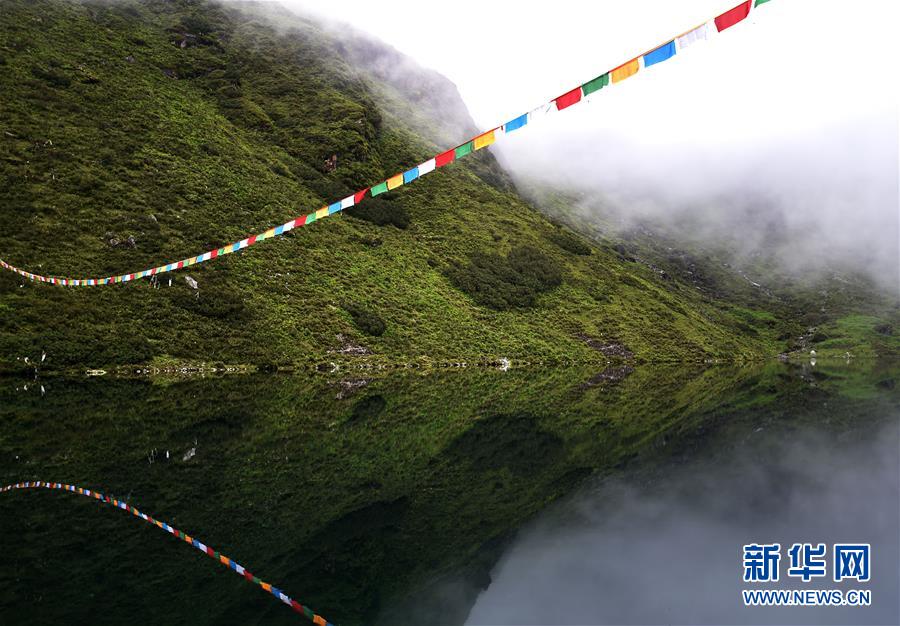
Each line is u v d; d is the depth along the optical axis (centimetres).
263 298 4612
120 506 1008
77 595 661
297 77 9238
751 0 600
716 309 12531
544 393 3484
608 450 1712
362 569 785
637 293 8681
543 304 7112
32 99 5294
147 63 7544
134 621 601
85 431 1711
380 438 1830
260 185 6134
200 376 3434
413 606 670
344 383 3559
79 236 4112
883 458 1560
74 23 7381
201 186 5466
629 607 688
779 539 919
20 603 635
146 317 3794
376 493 1184
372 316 5088
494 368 5169
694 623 650
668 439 1903
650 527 988
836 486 1252
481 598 702
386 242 6719
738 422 2281
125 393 2598
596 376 4953
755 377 5322
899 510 1069
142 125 5881
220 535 889
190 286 4241
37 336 3212
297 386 3262
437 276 6600
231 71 8506
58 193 4381
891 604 708
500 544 904
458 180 9469
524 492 1225
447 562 822
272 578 739
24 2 7175
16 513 940
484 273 7069
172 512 992
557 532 960
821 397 3388
